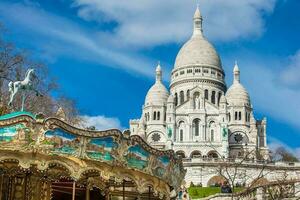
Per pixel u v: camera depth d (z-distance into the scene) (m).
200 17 192.00
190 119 162.50
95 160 19.73
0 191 22.50
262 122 173.62
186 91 174.88
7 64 44.56
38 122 19.00
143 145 21.27
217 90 176.38
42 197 23.22
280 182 35.72
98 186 24.72
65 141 19.23
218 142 152.38
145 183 21.66
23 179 22.81
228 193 57.34
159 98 174.50
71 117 51.28
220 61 183.75
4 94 40.38
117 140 20.19
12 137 18.94
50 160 19.23
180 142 151.38
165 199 25.12
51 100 49.84
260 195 36.22
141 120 172.12
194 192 79.19
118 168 20.53
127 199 28.39
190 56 180.50
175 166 23.59
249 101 174.00
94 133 19.66
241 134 167.25
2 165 21.77
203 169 102.06
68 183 26.42
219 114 161.88
